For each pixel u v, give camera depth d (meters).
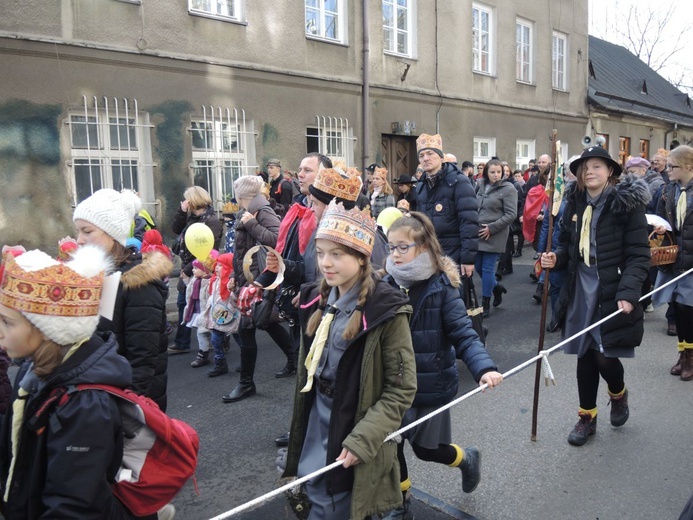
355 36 11.42
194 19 8.91
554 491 3.25
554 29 17.62
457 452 2.92
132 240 3.41
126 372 1.78
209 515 3.14
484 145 15.34
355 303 2.21
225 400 4.72
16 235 7.39
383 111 12.20
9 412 1.79
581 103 19.25
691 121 26.45
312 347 2.28
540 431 4.00
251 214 4.66
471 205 5.15
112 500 1.78
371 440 2.03
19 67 7.28
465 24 14.09
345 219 2.16
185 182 9.00
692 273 4.81
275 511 3.16
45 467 1.66
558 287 6.28
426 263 2.66
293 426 2.36
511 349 5.95
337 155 11.38
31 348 1.68
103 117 8.11
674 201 5.11
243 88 9.62
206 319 5.55
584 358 3.75
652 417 4.20
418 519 2.99
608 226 3.55
